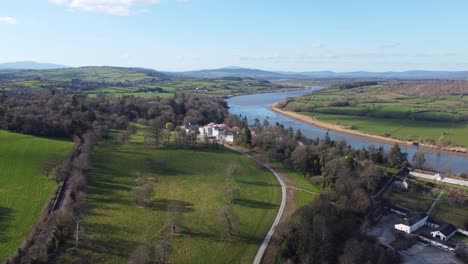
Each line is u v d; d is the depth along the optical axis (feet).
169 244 317.01
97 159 536.83
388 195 471.62
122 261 300.20
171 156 592.60
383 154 632.79
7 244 309.83
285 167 582.76
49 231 317.42
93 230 342.64
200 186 479.41
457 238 370.53
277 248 335.47
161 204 415.23
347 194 410.31
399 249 342.64
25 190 410.31
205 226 369.09
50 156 506.07
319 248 307.78
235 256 320.91
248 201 437.99
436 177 544.21
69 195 406.00
